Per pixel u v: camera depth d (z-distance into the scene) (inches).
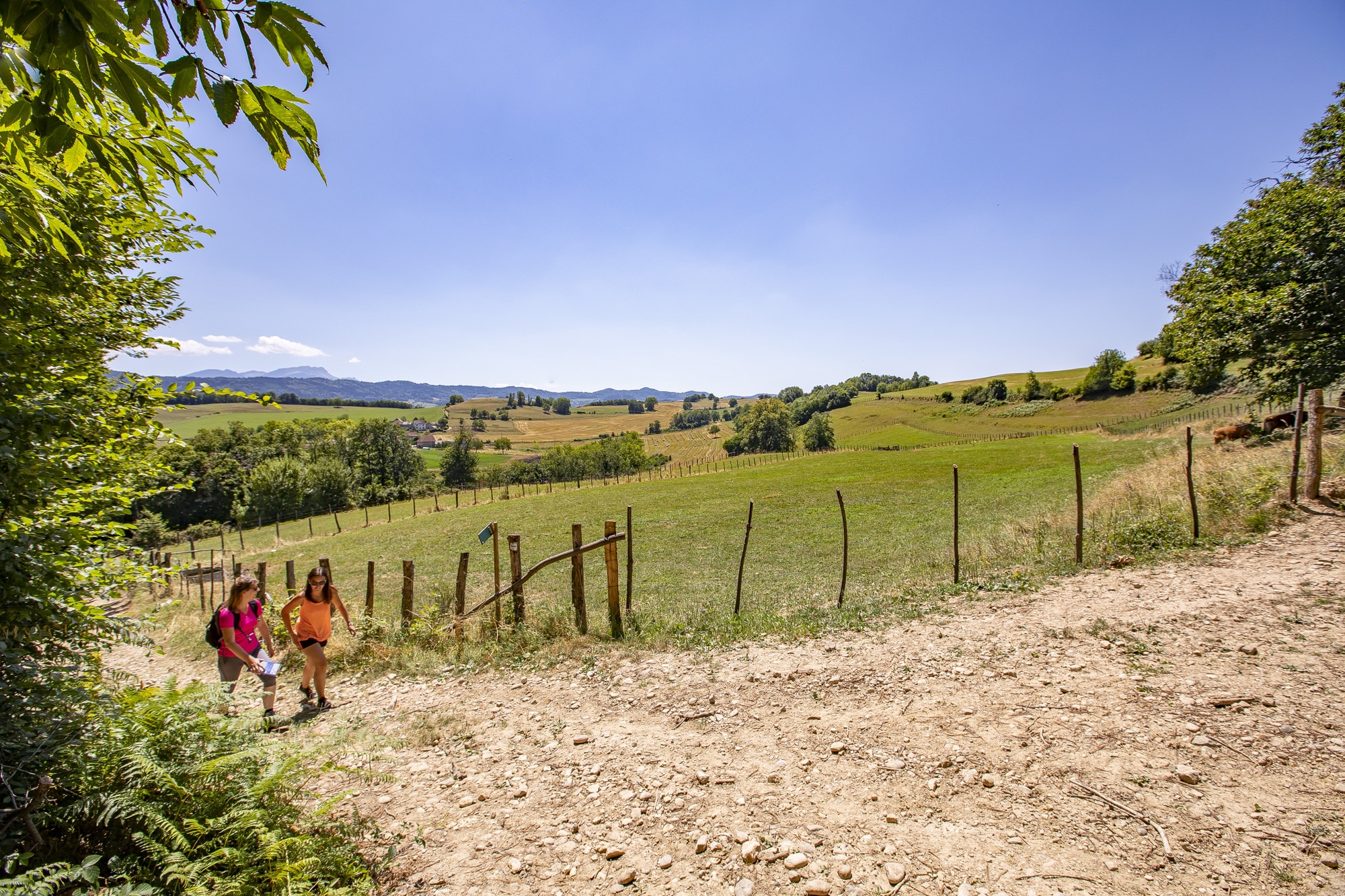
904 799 149.6
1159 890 112.6
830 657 253.8
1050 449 1684.3
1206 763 147.8
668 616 352.5
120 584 194.2
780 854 134.5
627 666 270.7
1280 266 697.6
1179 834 125.7
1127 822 131.3
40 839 115.7
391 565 845.8
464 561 359.3
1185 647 214.2
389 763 198.5
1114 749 158.2
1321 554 287.9
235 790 137.4
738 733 197.0
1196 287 855.1
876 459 1994.3
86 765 130.7
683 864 135.6
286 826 140.6
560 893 130.6
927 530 731.4
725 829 146.3
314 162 79.5
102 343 236.4
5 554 141.4
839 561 607.8
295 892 113.3
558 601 473.1
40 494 173.0
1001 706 190.1
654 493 1557.6
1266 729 158.4
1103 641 230.7
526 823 157.3
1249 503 363.9
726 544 802.2
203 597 597.6
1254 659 198.2
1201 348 815.1
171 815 128.5
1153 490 476.4
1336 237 623.2
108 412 216.5
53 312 208.5
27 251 162.1
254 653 247.6
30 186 97.6
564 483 2586.1
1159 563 320.2
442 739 215.2
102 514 213.2
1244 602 247.3
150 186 236.7
